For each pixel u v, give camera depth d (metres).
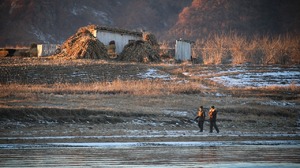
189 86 148.00
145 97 133.00
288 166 70.62
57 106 114.06
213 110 102.56
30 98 123.06
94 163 70.38
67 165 68.81
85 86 143.88
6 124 99.69
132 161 72.12
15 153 77.25
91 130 99.88
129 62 187.62
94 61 179.62
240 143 91.06
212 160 74.12
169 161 72.69
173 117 113.50
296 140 96.06
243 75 177.75
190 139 94.06
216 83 163.88
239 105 129.88
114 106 118.94
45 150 80.25
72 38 196.88
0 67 163.75
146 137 94.56
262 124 114.94
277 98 144.25
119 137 93.75
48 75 158.38
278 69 191.38
